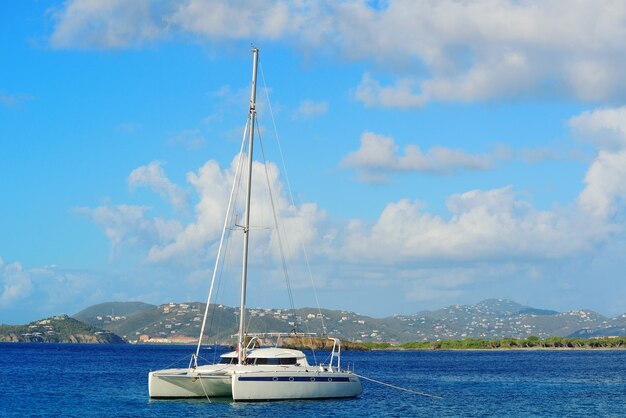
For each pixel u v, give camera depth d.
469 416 58.59
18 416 55.66
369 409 59.66
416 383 95.88
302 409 56.66
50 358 176.00
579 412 62.09
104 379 95.94
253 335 61.06
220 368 58.03
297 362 58.75
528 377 110.19
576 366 150.50
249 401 56.06
